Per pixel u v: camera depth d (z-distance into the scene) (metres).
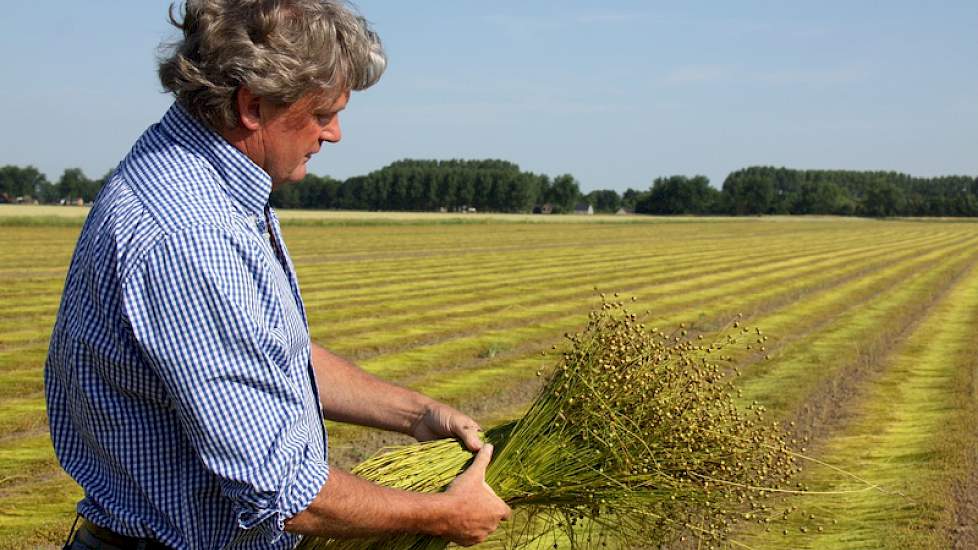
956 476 6.63
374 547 2.27
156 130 1.81
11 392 9.14
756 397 9.00
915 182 187.62
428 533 2.12
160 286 1.61
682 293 20.09
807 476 6.57
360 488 1.89
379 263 27.39
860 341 12.96
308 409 1.86
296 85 1.76
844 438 7.74
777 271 26.97
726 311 16.81
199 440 1.65
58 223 44.81
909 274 26.55
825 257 34.09
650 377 2.45
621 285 21.72
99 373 1.71
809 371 10.33
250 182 1.79
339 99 1.88
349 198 121.75
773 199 141.25
